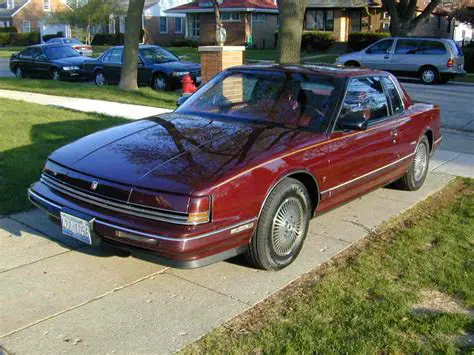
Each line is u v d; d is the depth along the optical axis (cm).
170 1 4819
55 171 438
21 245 481
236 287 419
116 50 1820
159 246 369
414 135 648
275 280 433
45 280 420
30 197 455
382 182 600
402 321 373
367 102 557
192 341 346
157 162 409
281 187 428
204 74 1255
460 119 1323
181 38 4688
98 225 390
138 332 354
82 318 368
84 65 1920
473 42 3862
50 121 1019
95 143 461
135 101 1367
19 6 6278
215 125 491
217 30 2506
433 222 581
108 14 4516
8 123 977
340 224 568
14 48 4778
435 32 4581
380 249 504
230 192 386
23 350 331
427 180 759
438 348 343
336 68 568
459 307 399
